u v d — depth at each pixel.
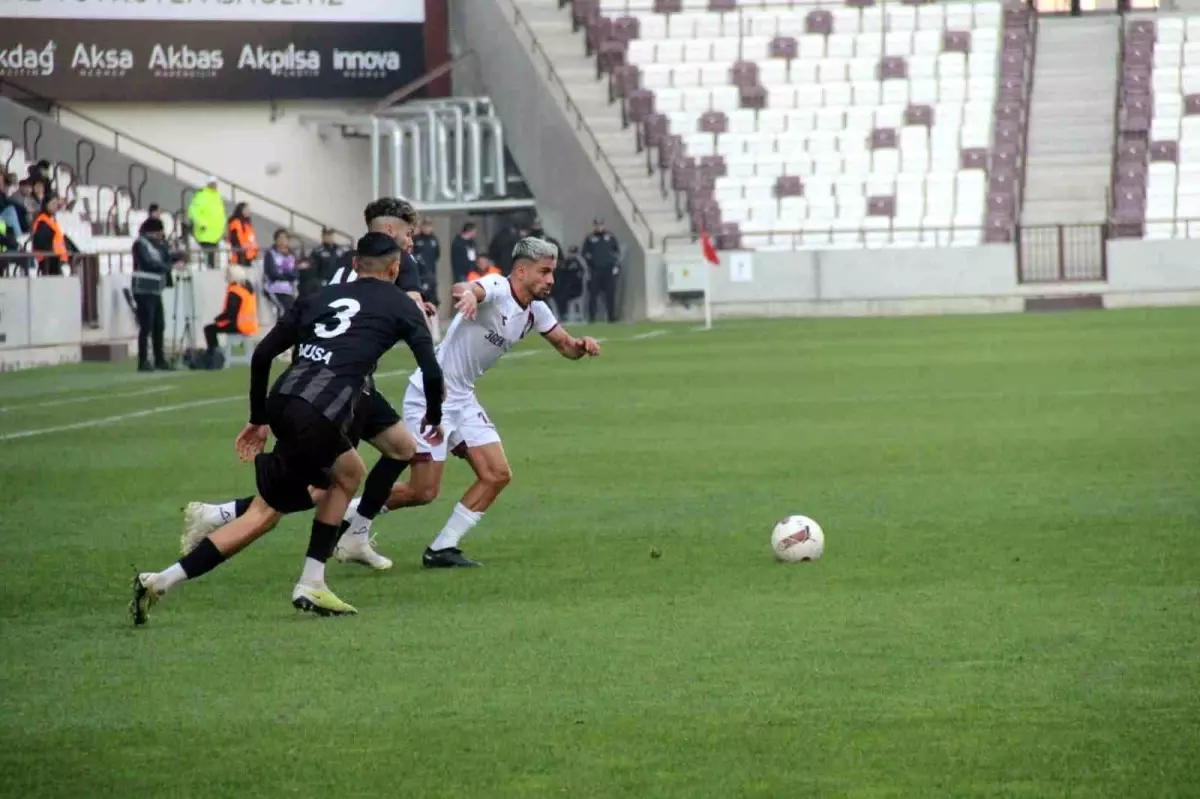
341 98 131.88
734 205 134.12
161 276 85.56
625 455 48.31
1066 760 18.52
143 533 36.66
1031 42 142.50
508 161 138.00
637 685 22.17
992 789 17.62
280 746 19.77
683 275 126.38
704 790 17.78
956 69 140.25
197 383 77.81
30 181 99.56
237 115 131.50
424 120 130.50
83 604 28.83
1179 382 64.81
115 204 115.38
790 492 40.41
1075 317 110.56
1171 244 124.50
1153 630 24.62
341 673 23.25
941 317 117.38
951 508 37.12
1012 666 22.66
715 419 57.19
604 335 107.81
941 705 20.81
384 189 135.88
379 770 18.75
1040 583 28.52
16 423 61.03
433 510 39.12
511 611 27.44
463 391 32.12
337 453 26.66
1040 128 138.25
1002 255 125.38
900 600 27.38
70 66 125.56
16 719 21.23
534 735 19.95
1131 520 34.75
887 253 125.94
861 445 48.91
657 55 141.75
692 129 137.75
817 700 21.19
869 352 86.00
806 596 27.98
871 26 143.12
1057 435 49.66
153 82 127.38
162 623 27.08
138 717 21.19
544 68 135.38
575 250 125.69
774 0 145.50
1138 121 136.88
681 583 29.55
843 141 136.75
